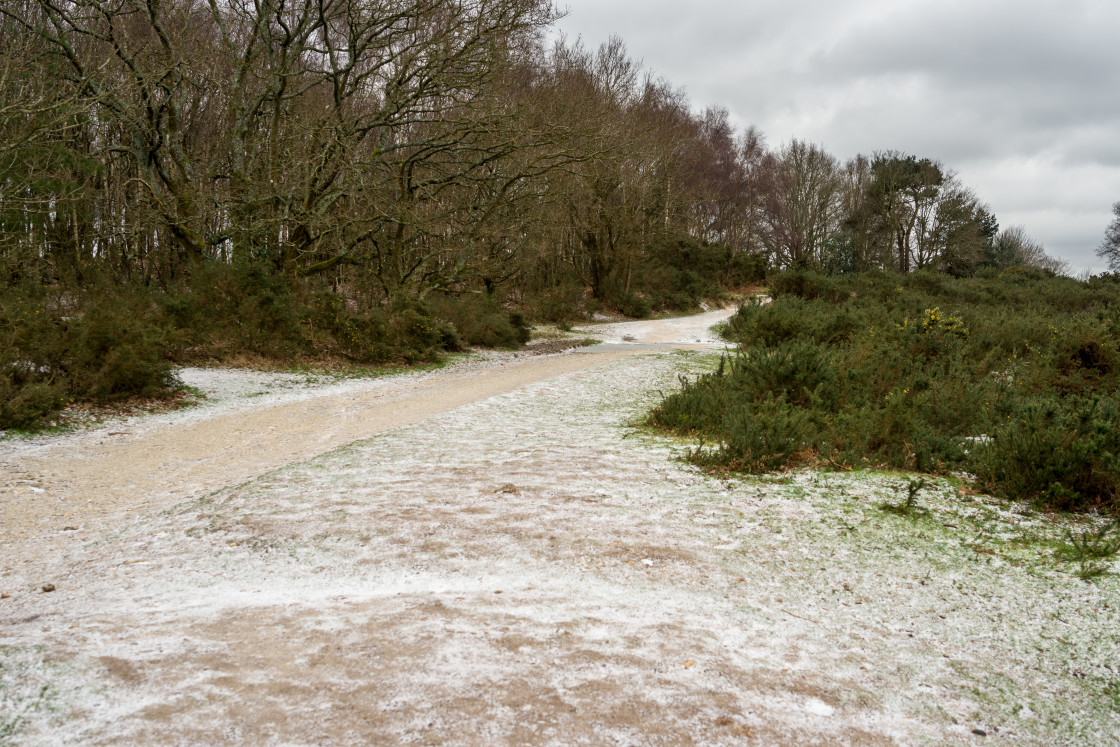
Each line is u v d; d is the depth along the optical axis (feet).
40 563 15.14
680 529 16.30
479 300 87.40
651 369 54.80
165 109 63.05
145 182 61.87
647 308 138.31
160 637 9.95
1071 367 36.01
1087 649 10.91
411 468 22.66
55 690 8.02
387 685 8.50
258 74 70.18
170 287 61.46
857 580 13.62
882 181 191.72
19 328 35.50
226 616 11.02
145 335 38.75
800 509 17.85
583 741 7.46
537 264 116.06
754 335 57.93
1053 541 15.61
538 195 83.92
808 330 55.36
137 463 25.88
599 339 96.37
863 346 36.91
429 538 15.47
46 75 56.08
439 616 10.96
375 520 16.78
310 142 67.21
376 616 10.94
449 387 48.60
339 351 60.54
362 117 69.51
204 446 29.04
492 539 15.43
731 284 195.21
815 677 9.62
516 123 71.26
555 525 16.42
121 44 57.62
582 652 9.77
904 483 19.79
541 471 21.97
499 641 9.98
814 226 208.74
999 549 15.21
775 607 12.26
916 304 79.25
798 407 29.17
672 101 147.95
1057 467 18.07
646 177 126.00
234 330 52.90
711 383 34.22
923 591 13.14
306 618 10.87
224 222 70.95
